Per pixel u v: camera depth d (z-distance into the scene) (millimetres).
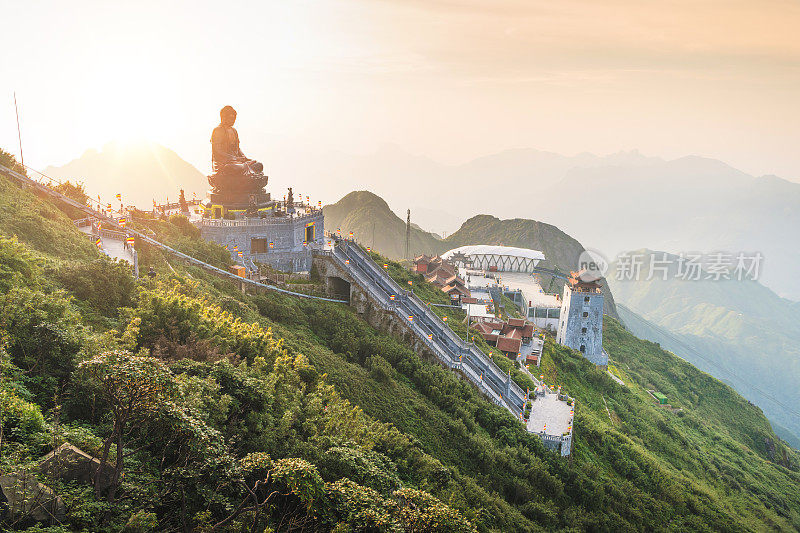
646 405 108750
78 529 22922
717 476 90062
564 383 104062
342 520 28328
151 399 25062
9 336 30031
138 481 26438
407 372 71375
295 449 33656
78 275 43031
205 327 43375
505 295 159250
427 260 163375
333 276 87500
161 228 79812
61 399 29391
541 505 56719
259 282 79250
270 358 46938
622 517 63219
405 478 45656
